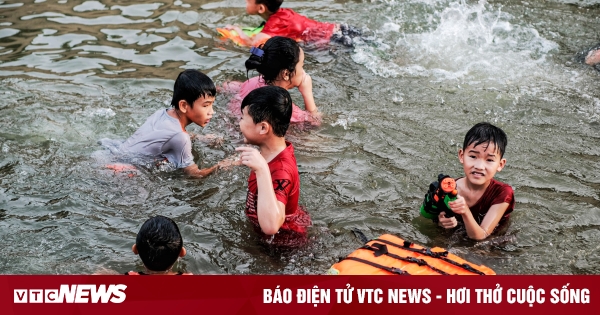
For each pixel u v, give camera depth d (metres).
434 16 8.04
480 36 7.55
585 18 8.00
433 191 4.41
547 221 4.68
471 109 6.17
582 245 4.44
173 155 5.21
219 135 5.71
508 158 5.44
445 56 7.14
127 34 7.45
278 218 4.20
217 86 6.44
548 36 7.57
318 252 4.35
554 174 5.24
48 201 4.76
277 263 4.24
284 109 4.34
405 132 5.79
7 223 4.50
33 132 5.55
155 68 6.76
